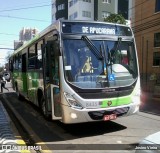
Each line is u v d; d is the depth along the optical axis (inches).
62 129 387.2
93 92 331.3
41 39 431.8
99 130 374.6
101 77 339.0
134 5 1365.7
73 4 2384.4
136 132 360.8
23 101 714.8
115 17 1327.5
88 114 328.5
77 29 343.0
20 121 446.3
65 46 335.6
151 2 1253.7
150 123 417.1
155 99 836.0
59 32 336.5
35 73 485.4
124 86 349.7
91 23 348.8
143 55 1309.1
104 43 350.9
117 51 356.5
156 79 1205.1
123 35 366.9
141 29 1318.9
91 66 339.3
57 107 349.4
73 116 327.6
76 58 336.5
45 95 401.7
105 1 2315.5
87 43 343.3
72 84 328.2
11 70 908.6
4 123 432.8
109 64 346.0
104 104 334.6
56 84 347.9
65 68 331.6
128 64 362.9
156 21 1226.0
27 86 582.9
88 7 2317.9
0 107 613.0
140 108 602.9
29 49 546.0
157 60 1230.3
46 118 443.8
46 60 386.3
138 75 368.8
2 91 1002.7
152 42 1254.9
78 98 326.6
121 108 345.7
